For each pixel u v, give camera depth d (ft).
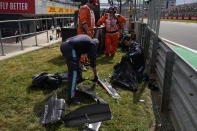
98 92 11.89
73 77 10.16
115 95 11.50
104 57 21.02
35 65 17.33
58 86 12.50
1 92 11.64
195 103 6.04
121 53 22.91
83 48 10.46
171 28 47.91
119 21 20.54
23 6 69.00
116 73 13.79
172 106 8.87
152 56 14.56
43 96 11.23
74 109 9.84
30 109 9.87
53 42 30.83
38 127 8.42
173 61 8.61
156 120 9.14
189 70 6.84
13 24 44.60
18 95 11.30
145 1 23.32
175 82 8.63
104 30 22.94
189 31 39.04
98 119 8.55
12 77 14.11
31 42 29.68
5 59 19.35
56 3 88.53
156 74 14.01
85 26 15.84
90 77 14.26
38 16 81.05
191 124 6.34
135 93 11.99
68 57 10.08
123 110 9.87
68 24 39.96
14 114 9.46
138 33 26.20
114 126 8.52
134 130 8.34
